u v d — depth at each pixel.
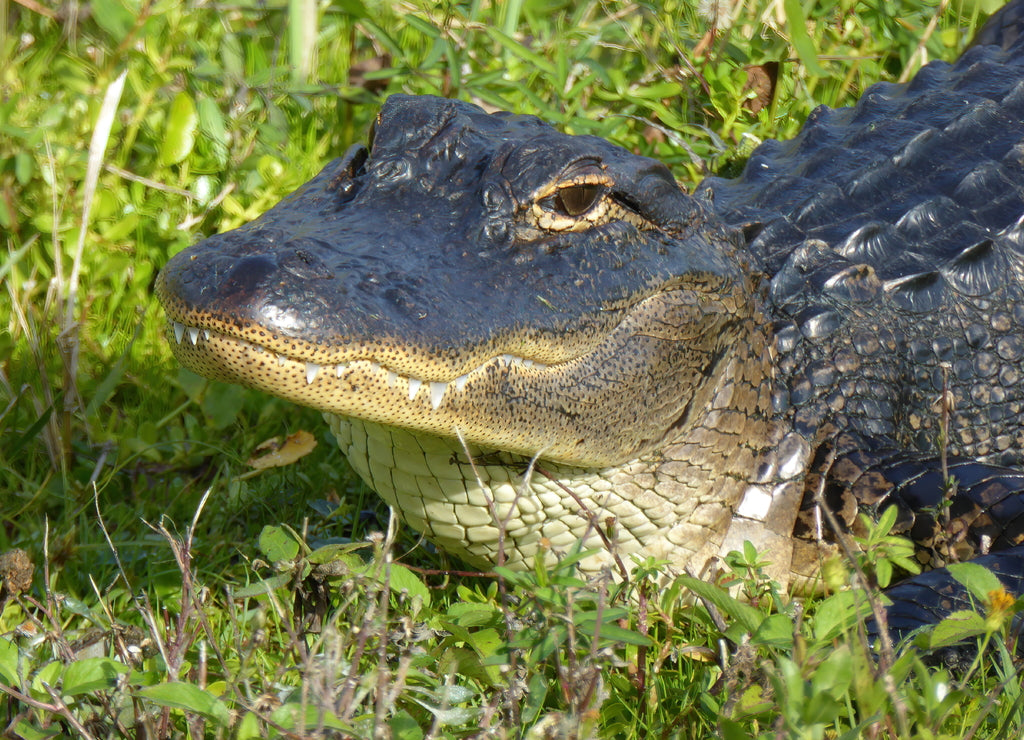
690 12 14.36
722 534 8.37
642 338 7.38
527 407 6.80
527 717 5.51
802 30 11.56
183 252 6.32
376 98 12.77
